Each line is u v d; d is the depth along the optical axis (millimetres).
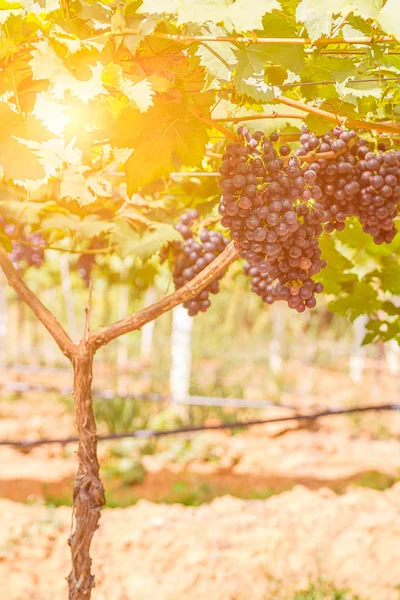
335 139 2629
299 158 2555
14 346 18469
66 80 2062
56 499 7695
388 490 8234
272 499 7883
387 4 1988
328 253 3793
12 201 3660
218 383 12375
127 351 16609
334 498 7934
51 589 5551
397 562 6059
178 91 2369
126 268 7297
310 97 2436
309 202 2461
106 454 9711
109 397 9711
